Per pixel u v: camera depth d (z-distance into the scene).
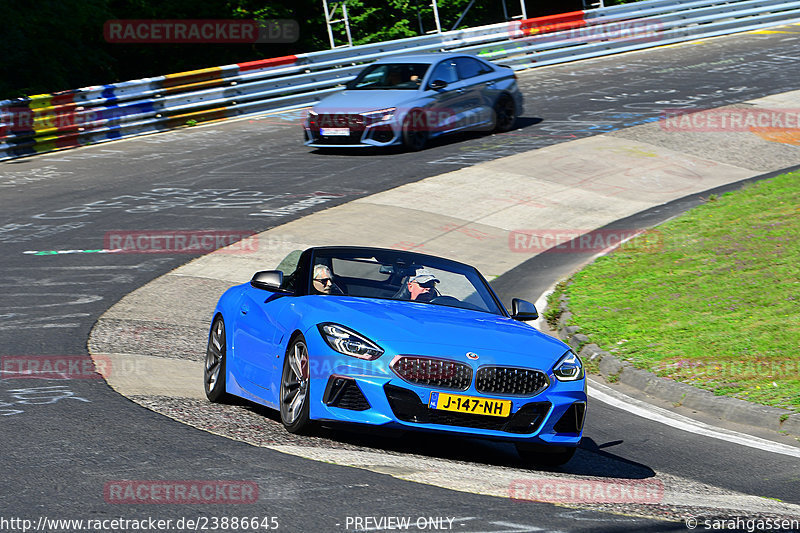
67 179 51.31
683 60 85.94
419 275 20.16
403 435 18.47
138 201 46.34
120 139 62.66
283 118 69.19
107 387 20.73
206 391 21.55
